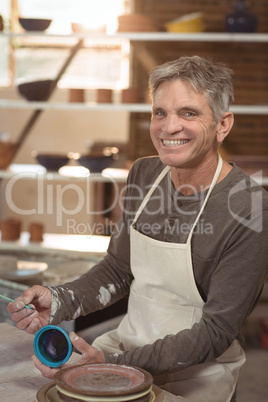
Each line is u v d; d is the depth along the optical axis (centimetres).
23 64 598
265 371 340
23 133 442
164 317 173
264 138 492
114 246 194
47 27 420
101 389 120
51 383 127
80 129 589
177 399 129
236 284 158
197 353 152
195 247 166
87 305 182
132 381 124
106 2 583
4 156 434
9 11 589
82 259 264
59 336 140
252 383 321
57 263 260
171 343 151
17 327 161
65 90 586
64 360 138
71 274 241
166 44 487
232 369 172
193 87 157
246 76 488
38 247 387
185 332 155
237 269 158
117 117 586
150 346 151
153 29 414
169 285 172
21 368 144
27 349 156
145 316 178
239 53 487
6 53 595
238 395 304
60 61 595
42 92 417
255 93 488
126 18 414
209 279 168
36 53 595
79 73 596
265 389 314
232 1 480
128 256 191
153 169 187
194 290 168
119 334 187
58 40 590
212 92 158
